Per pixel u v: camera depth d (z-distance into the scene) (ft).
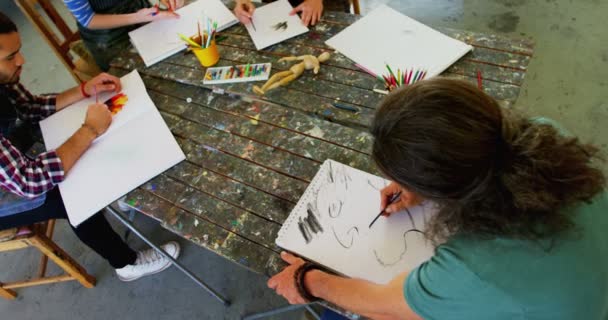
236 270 5.30
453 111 1.40
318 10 4.04
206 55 3.79
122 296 5.37
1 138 3.12
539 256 1.60
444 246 1.78
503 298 1.62
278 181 2.97
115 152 3.38
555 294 1.62
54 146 3.59
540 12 7.06
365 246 2.48
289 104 3.43
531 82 6.17
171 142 3.37
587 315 1.74
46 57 8.90
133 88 3.89
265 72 3.67
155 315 5.16
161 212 2.98
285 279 2.40
